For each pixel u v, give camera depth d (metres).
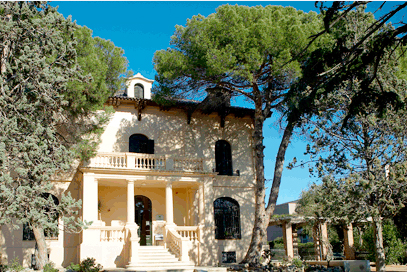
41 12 17.95
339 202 18.86
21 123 16.81
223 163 29.19
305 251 41.78
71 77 18.25
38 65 16.44
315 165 20.41
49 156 16.75
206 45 22.36
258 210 23.91
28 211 16.00
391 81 17.95
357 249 32.75
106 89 22.09
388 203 18.36
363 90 11.03
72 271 20.80
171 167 25.02
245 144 30.00
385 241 28.62
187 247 22.47
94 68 21.25
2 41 17.12
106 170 23.11
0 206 15.00
